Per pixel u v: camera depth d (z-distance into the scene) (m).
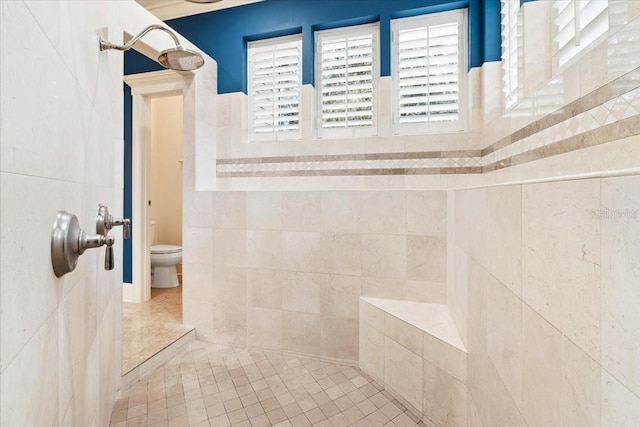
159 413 1.63
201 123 2.54
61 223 0.69
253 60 2.78
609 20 1.03
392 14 2.40
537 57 1.63
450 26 2.34
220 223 2.38
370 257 2.08
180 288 3.46
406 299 2.03
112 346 1.60
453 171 2.30
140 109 2.91
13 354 0.50
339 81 2.59
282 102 2.72
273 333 2.27
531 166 1.57
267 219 2.27
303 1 2.58
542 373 0.69
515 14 1.82
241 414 1.63
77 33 0.89
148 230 3.03
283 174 2.63
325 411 1.66
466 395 1.35
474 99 2.25
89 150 1.03
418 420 1.60
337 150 2.52
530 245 0.75
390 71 2.43
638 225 0.41
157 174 3.96
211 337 2.40
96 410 1.21
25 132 0.55
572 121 1.23
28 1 0.56
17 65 0.52
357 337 2.10
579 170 1.20
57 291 0.72
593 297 0.51
